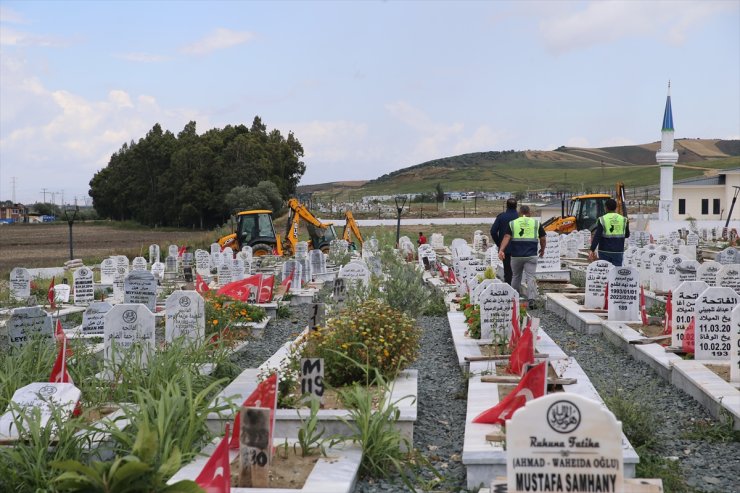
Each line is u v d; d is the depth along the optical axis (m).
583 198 44.62
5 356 9.85
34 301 19.78
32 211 170.38
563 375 9.82
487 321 12.20
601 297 16.05
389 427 7.71
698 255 31.66
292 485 6.51
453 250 29.84
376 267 23.17
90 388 8.97
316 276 26.95
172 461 5.65
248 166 86.75
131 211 106.31
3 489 6.51
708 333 10.68
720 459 7.61
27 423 7.45
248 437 6.50
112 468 5.19
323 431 7.32
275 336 15.44
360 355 9.51
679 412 9.23
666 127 54.62
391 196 185.00
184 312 12.08
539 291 20.75
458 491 6.87
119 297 21.50
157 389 8.80
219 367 10.82
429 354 13.12
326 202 151.25
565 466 4.98
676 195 63.53
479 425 7.66
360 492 6.82
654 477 6.94
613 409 8.23
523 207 18.38
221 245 40.16
